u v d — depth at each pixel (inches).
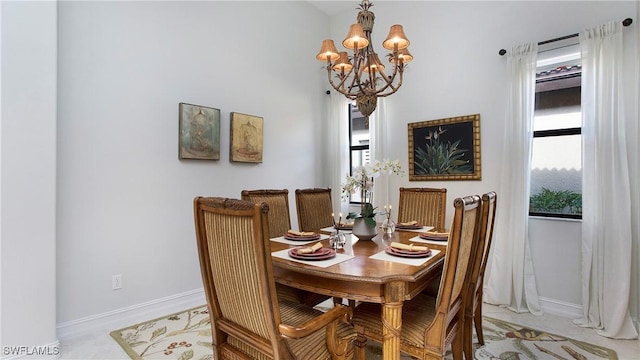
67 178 93.8
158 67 114.0
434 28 143.7
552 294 113.3
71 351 86.5
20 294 79.4
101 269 100.7
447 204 139.5
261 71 149.3
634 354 85.7
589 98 103.7
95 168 99.3
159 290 114.3
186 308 119.0
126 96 106.1
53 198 84.6
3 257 77.2
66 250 93.8
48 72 84.2
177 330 99.7
